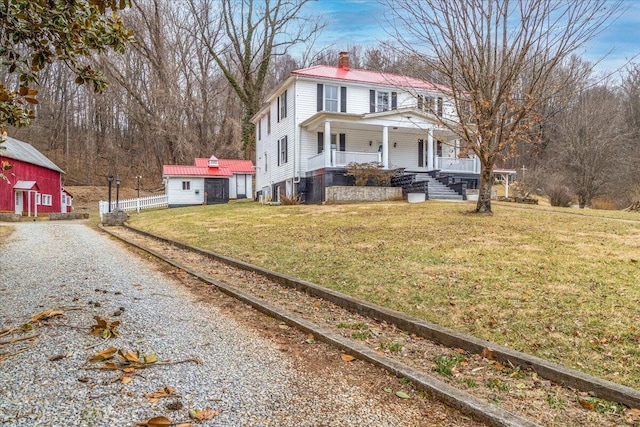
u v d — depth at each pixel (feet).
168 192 91.25
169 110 119.96
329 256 25.04
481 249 25.08
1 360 10.31
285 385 9.68
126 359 10.50
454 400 8.80
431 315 14.93
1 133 17.35
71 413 7.96
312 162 68.18
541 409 8.88
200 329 13.47
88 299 16.17
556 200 69.05
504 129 40.32
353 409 8.67
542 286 17.56
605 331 12.92
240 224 43.45
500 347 11.64
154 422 7.62
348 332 13.67
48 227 51.93
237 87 104.94
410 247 26.32
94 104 140.97
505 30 36.42
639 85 107.65
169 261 25.40
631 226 33.24
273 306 15.98
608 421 8.41
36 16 13.84
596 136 93.76
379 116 64.90
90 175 137.28
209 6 115.03
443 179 66.74
